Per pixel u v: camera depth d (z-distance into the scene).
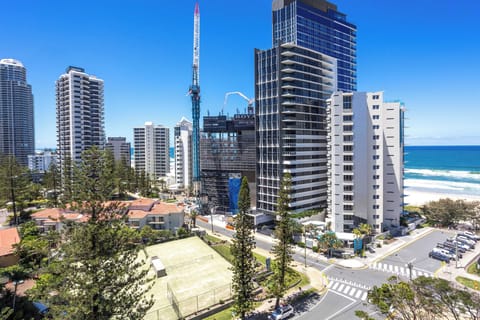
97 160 21.86
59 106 121.50
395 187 71.00
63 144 120.50
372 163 66.44
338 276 45.88
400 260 52.38
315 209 76.31
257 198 78.88
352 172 63.19
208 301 37.28
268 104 75.00
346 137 63.72
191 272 46.94
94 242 20.17
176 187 143.38
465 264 49.66
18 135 170.75
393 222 71.12
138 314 22.00
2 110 165.88
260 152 77.81
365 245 58.22
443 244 58.19
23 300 29.97
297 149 73.19
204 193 101.88
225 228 79.38
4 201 73.50
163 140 176.50
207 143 101.44
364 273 47.00
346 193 63.62
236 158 96.75
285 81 73.06
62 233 20.95
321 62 79.12
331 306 36.56
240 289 32.84
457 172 191.12
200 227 80.62
